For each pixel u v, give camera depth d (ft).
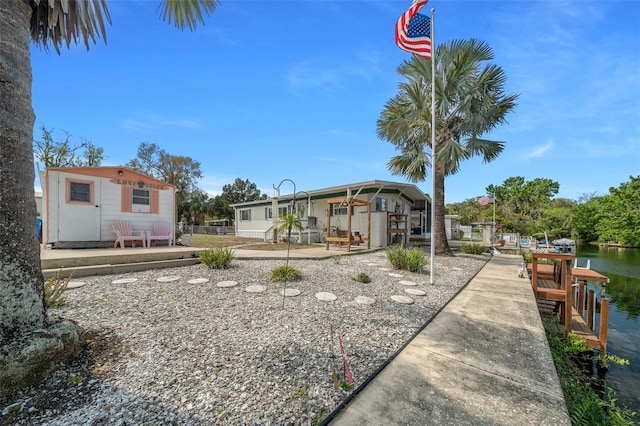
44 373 6.60
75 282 15.71
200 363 7.75
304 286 16.98
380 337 10.23
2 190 6.52
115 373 7.05
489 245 50.01
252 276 18.79
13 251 6.70
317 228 52.90
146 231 29.01
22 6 7.12
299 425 5.50
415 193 55.01
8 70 6.66
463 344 9.94
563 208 112.47
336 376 7.37
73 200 25.38
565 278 16.48
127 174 28.48
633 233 71.87
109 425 5.19
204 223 135.95
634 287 34.24
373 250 38.09
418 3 19.77
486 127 34.04
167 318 11.12
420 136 35.83
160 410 5.71
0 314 6.43
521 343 10.09
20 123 6.89
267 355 8.36
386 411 6.11
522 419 5.98
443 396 6.75
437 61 32.04
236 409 5.87
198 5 12.15
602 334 14.67
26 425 5.12
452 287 19.15
